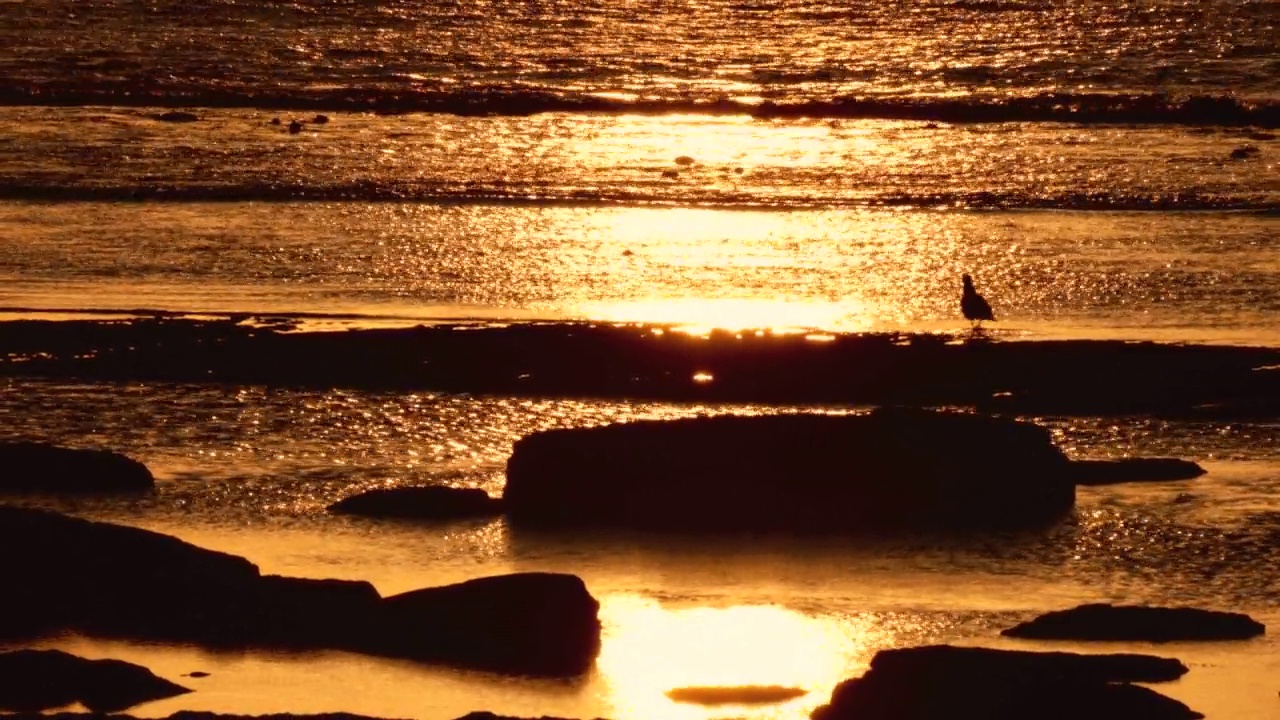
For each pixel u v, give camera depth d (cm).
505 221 11706
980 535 6378
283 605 5366
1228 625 5353
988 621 5484
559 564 6050
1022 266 10544
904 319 9400
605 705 4847
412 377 8300
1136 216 11962
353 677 5003
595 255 10800
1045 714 4659
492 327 9056
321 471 7056
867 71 19338
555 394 8106
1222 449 7419
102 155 13675
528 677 5028
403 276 10212
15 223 11356
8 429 7525
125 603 5384
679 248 11012
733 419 6712
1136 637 5297
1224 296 9844
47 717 4553
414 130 15312
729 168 13725
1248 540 6281
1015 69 19450
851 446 6625
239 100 16750
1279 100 17412
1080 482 6931
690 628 5428
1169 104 16888
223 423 7656
